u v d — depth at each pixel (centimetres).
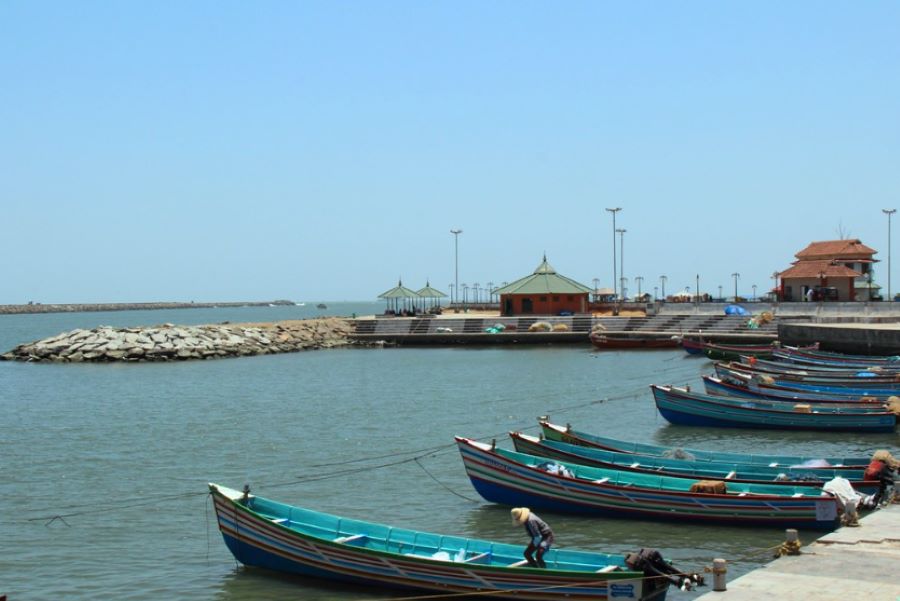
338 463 4062
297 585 2481
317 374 8306
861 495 2802
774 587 1927
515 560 2331
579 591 2134
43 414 5778
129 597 2406
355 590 2430
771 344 9069
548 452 3434
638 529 2914
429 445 4494
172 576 2564
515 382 7325
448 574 2286
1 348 14150
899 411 4847
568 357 9550
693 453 3550
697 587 2355
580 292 12456
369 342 12019
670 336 10069
